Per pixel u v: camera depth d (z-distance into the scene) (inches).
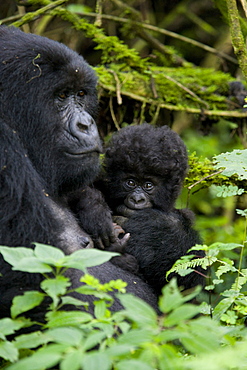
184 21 749.3
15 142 271.3
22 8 589.6
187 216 385.7
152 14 723.4
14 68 285.4
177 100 516.1
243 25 533.3
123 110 510.9
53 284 188.4
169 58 610.2
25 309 190.4
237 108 526.3
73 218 318.7
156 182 367.6
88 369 149.1
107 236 326.0
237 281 294.5
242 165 309.1
